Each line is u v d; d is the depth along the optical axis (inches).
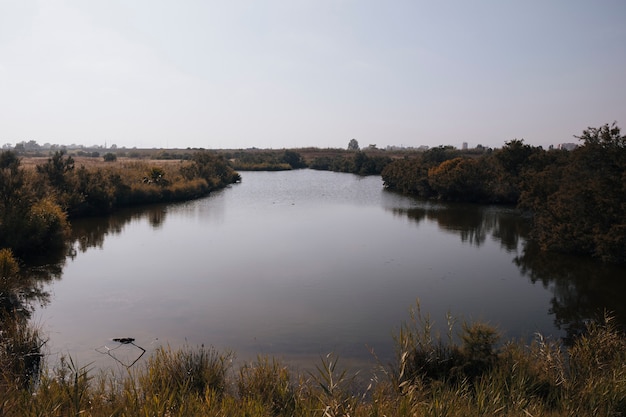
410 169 2156.7
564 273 776.3
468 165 1844.2
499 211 1574.8
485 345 350.0
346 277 739.4
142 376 307.7
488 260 867.4
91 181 1369.3
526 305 608.1
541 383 306.5
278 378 312.7
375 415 225.8
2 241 777.6
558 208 930.1
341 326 522.0
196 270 772.6
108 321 531.2
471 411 242.8
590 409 258.7
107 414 231.8
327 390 248.7
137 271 762.2
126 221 1273.4
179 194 1768.0
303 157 4628.4
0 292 552.7
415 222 1323.8
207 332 500.7
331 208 1608.0
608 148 930.7
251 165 3809.1
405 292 662.5
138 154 4795.8
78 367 390.0
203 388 304.8
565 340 485.7
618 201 820.6
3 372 308.5
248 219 1339.8
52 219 885.2
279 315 559.2
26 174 1089.4
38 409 229.0
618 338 392.5
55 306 585.0
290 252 919.0
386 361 417.4
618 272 784.9
